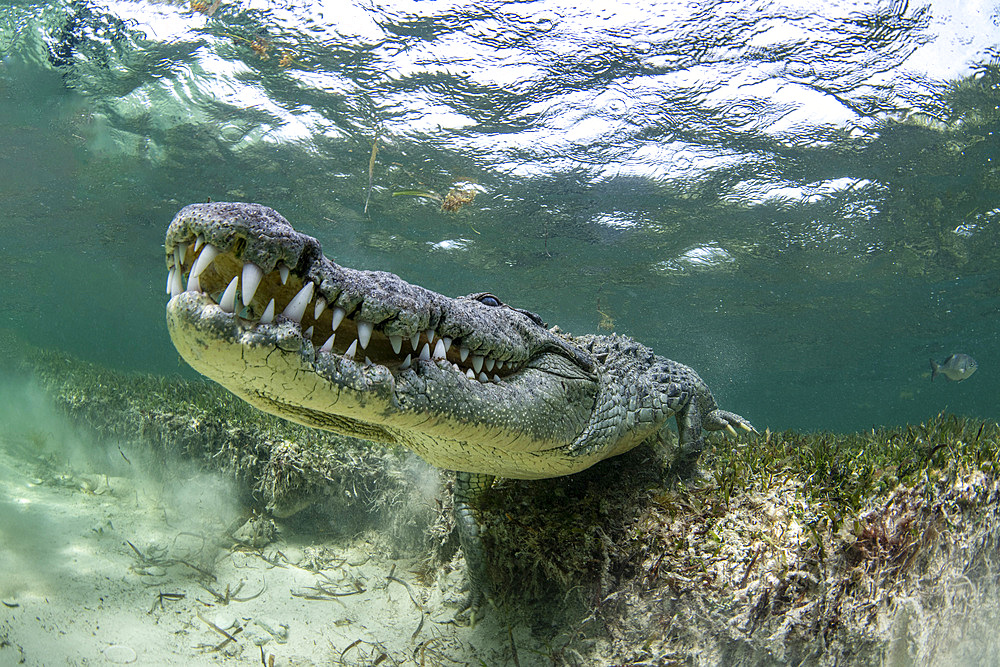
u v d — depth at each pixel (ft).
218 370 1.65
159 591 2.85
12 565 2.79
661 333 19.07
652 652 2.39
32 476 4.29
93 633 2.45
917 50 6.36
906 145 7.80
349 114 7.99
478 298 2.56
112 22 7.05
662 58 6.64
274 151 9.11
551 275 13.41
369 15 6.43
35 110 8.86
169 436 4.05
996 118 7.28
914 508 2.60
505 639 2.73
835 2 5.89
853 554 2.50
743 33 6.29
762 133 7.68
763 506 2.71
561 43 6.54
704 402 3.43
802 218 9.82
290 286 1.93
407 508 3.38
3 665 2.13
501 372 2.40
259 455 3.67
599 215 9.98
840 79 6.78
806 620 2.33
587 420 2.63
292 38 6.83
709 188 9.00
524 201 9.61
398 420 1.90
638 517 2.75
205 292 1.67
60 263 17.61
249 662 2.50
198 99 8.16
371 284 1.80
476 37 6.54
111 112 8.75
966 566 2.65
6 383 6.63
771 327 17.37
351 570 3.23
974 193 9.00
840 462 3.03
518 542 2.78
